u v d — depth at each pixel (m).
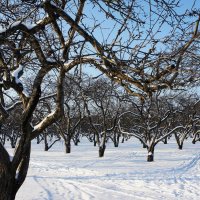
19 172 6.81
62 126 35.28
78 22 5.66
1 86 6.55
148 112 28.17
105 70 5.32
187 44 4.36
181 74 4.71
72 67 5.99
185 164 25.75
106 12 5.16
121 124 44.31
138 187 17.23
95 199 14.52
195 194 15.84
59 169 22.97
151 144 27.56
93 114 43.75
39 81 6.43
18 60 6.17
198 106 38.25
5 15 6.05
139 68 4.68
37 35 6.35
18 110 17.11
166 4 4.83
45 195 15.05
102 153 30.64
